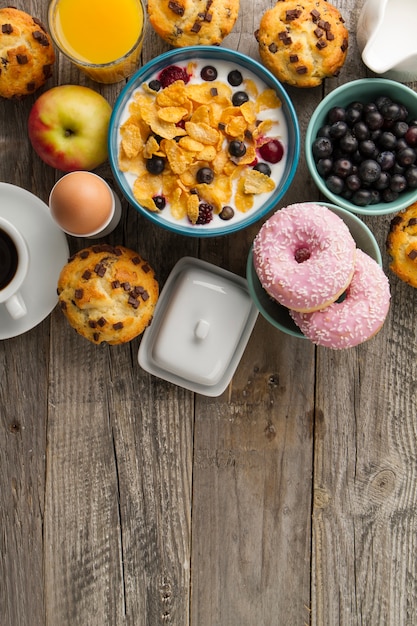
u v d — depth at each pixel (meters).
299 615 0.88
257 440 0.87
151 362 0.85
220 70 0.80
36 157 0.85
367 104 0.80
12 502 0.87
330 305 0.77
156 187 0.80
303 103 0.85
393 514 0.87
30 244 0.83
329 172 0.80
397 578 0.88
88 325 0.80
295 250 0.77
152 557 0.88
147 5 0.80
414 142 0.80
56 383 0.86
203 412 0.87
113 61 0.79
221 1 0.79
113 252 0.80
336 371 0.87
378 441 0.87
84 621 0.88
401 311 0.86
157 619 0.88
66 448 0.87
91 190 0.76
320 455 0.87
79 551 0.87
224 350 0.84
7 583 0.87
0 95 0.82
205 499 0.87
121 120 0.79
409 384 0.87
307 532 0.88
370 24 0.79
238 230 0.81
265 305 0.81
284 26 0.80
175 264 0.85
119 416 0.87
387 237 0.83
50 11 0.79
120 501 0.87
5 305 0.81
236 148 0.79
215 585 0.88
